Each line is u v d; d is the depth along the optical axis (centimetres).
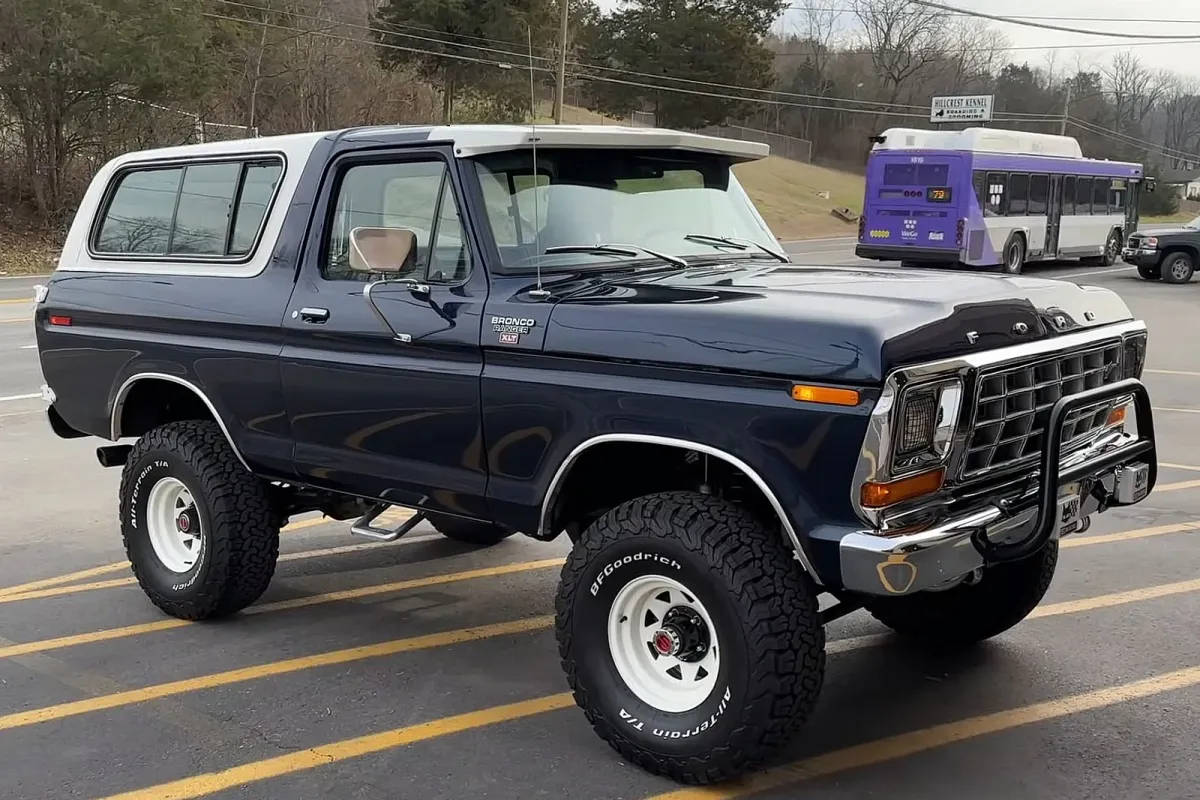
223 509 499
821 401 321
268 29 3756
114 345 532
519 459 394
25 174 3011
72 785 370
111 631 515
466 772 377
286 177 477
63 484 789
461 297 406
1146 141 8825
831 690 443
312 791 364
